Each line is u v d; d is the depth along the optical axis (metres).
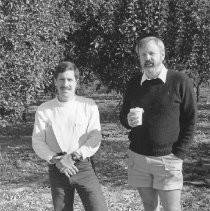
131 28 9.14
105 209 3.86
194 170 7.52
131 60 9.66
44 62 8.26
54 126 3.87
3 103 7.49
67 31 9.30
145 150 3.87
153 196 4.08
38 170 7.79
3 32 7.25
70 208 3.93
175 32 9.39
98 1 9.64
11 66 7.45
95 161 8.21
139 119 3.71
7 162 8.38
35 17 7.84
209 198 6.09
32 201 6.13
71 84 3.87
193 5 9.38
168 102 3.78
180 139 3.84
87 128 3.91
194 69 9.78
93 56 9.88
